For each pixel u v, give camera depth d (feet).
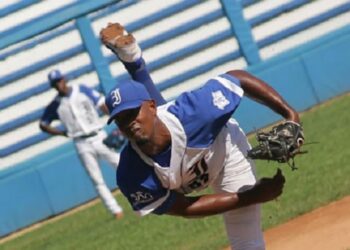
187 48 154.10
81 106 118.32
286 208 89.66
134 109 46.98
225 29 154.61
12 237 140.56
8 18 155.53
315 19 156.25
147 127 47.47
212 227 94.73
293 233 81.00
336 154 109.70
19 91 149.59
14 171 145.89
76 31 150.51
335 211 83.71
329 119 136.36
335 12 156.66
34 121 149.28
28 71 149.59
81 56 150.51
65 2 157.17
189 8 153.99
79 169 146.10
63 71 150.10
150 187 49.42
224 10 154.40
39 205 145.89
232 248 54.24
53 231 127.13
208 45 154.51
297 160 113.39
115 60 151.23
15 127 148.87
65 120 118.83
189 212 50.44
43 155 146.82
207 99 49.21
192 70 154.10
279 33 155.33
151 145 48.14
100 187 118.32
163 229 100.83
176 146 48.70
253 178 52.85
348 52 155.12
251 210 52.95
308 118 143.13
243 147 52.60
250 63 154.40
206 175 51.88
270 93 50.90
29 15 156.25
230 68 154.61
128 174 49.47
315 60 154.20
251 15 154.92
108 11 151.43
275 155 49.16
